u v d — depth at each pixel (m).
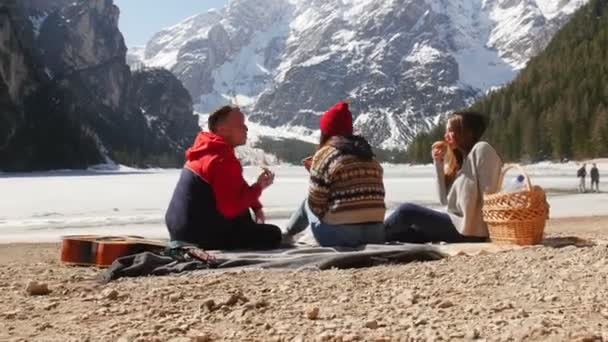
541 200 4.36
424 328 2.39
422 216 4.80
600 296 2.71
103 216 14.35
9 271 4.30
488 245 4.40
